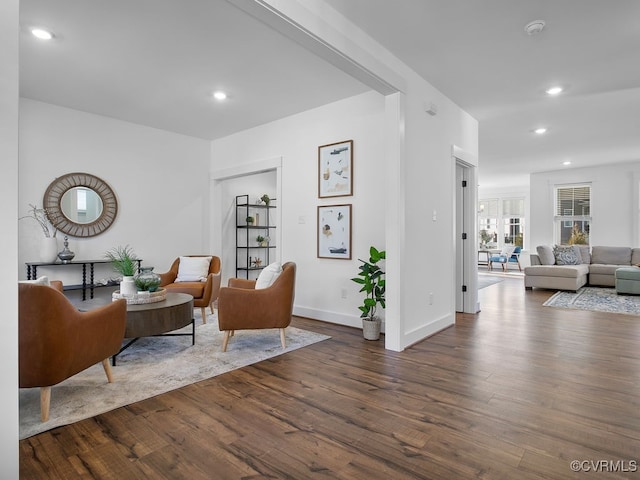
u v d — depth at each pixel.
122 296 3.32
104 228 4.80
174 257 5.56
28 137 4.23
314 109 4.51
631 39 2.92
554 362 3.00
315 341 3.59
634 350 3.31
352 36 2.69
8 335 1.15
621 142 6.10
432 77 3.63
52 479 1.58
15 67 1.16
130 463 1.69
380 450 1.78
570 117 4.82
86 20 2.69
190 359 3.07
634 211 7.71
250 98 4.19
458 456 1.73
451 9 2.54
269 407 2.23
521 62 3.32
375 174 3.95
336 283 4.29
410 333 3.46
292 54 3.20
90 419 2.08
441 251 4.05
